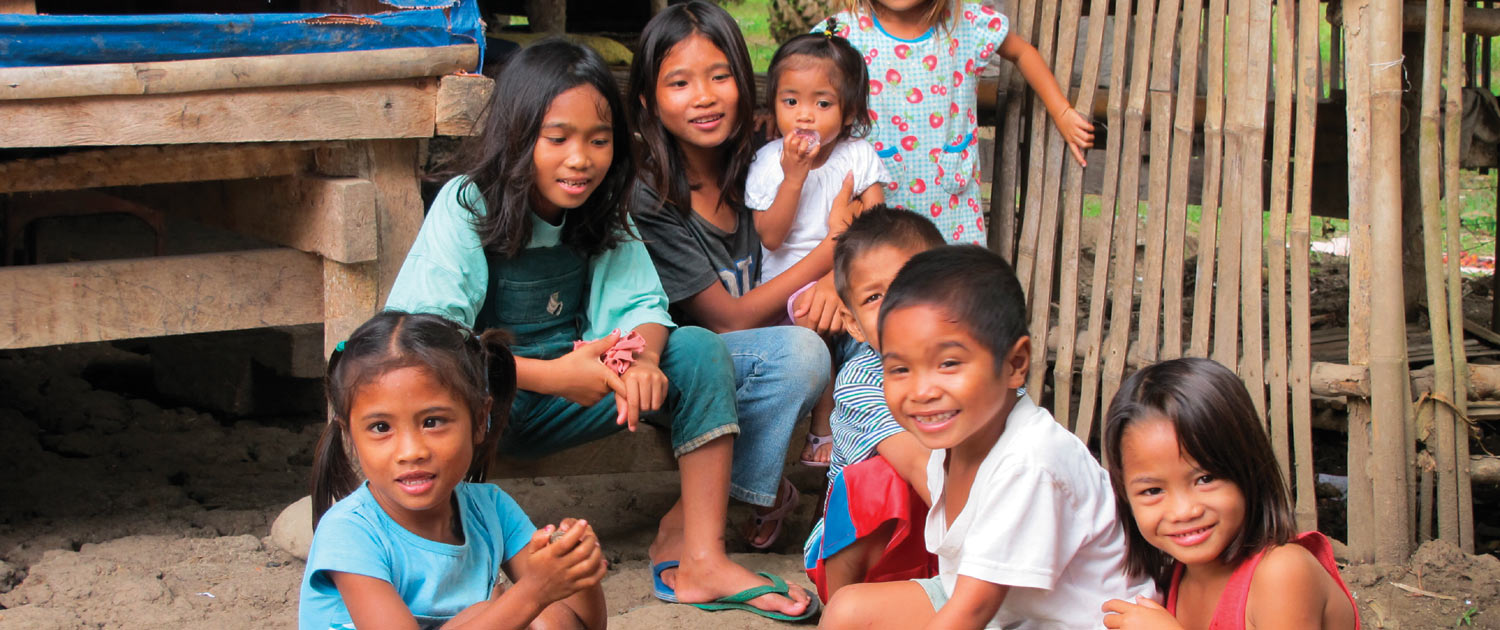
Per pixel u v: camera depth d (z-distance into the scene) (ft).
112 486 11.82
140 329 9.83
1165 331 11.90
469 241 9.16
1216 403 6.61
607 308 9.94
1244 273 11.27
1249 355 11.30
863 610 7.91
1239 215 11.27
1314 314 16.21
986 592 7.16
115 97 8.89
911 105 12.37
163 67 8.95
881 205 9.08
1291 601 6.63
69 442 12.91
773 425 10.03
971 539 7.20
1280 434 11.22
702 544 9.41
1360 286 10.73
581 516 11.85
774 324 11.25
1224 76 11.39
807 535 11.69
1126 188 11.99
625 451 10.83
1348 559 11.00
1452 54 10.59
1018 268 12.75
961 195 12.76
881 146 12.39
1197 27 11.47
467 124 10.21
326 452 7.99
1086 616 7.47
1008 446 7.20
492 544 7.66
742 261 11.31
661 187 10.65
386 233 10.31
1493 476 11.04
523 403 9.89
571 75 8.77
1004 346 6.91
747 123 10.87
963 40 12.43
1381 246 10.52
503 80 8.95
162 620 8.86
